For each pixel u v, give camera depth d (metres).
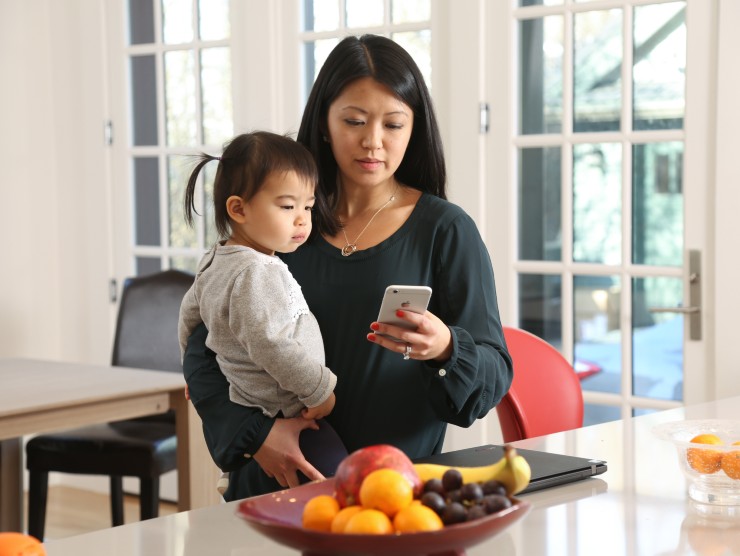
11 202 4.66
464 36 3.64
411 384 1.84
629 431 1.91
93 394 3.00
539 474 1.51
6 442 3.39
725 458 1.43
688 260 3.29
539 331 3.61
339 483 1.10
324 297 1.90
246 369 1.85
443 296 1.85
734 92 3.16
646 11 3.34
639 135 3.36
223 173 1.90
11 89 4.64
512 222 3.61
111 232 4.67
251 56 4.19
